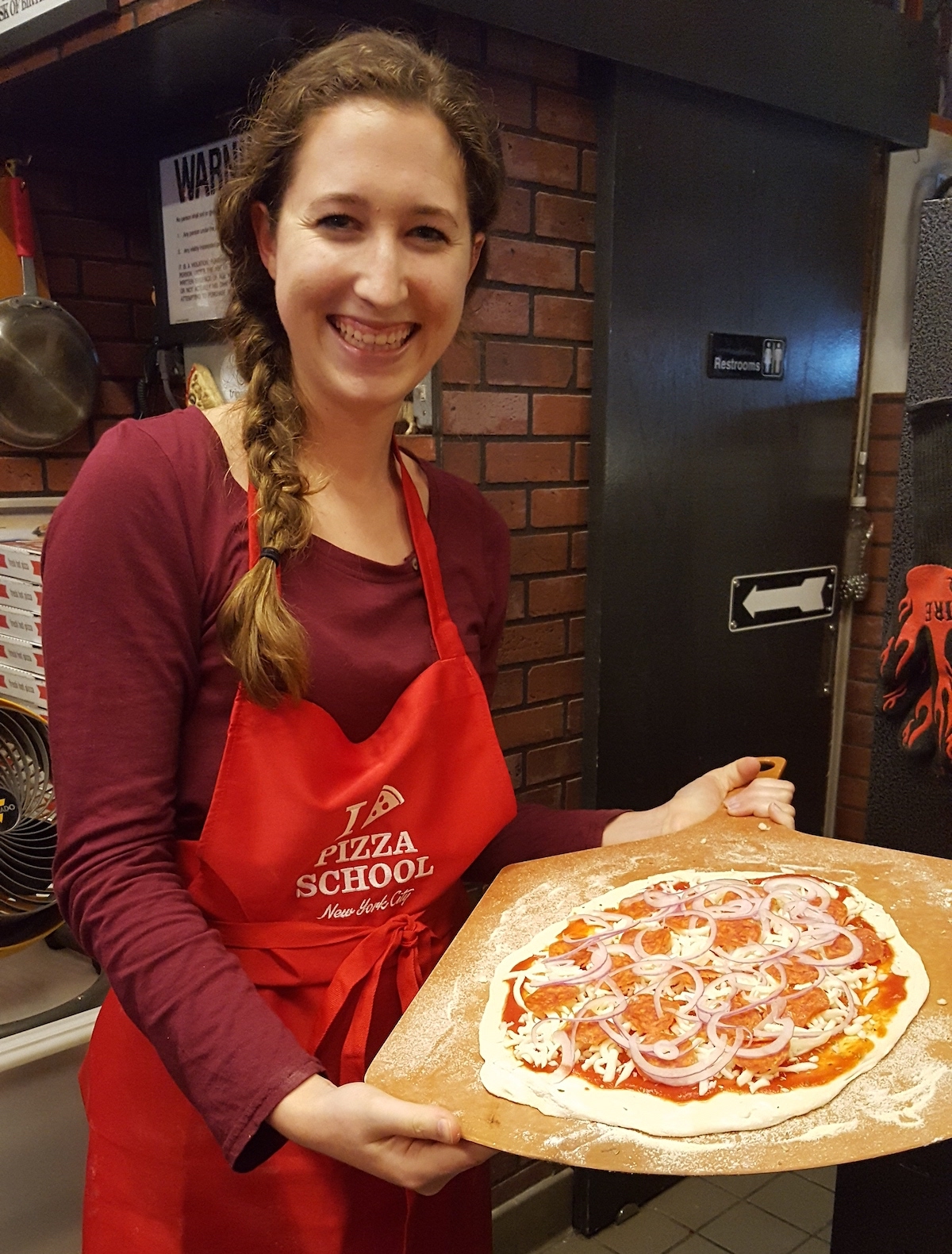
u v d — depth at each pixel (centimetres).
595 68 167
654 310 179
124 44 131
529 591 178
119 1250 98
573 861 123
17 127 163
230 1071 78
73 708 85
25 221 162
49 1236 127
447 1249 110
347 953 98
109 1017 102
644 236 174
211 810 90
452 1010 96
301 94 89
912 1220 130
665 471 187
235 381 156
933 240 116
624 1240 192
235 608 88
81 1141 128
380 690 99
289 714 93
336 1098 76
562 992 99
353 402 94
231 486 94
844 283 214
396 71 88
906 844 131
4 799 133
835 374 218
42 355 163
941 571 119
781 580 216
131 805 85
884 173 223
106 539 85
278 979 95
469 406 163
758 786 134
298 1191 96
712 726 209
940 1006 96
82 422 171
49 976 137
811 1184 205
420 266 90
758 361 199
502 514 172
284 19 125
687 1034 92
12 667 146
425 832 102
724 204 186
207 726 94
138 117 161
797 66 185
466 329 120
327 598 97
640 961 103
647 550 188
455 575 113
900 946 104
